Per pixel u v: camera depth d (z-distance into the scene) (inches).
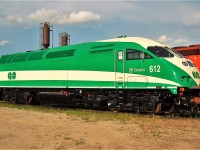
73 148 376.8
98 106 776.9
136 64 683.4
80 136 438.3
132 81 689.6
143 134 448.5
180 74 627.5
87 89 799.1
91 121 576.1
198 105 655.8
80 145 389.4
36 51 978.1
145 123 546.3
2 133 466.0
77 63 811.4
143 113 703.1
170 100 657.0
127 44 705.0
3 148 382.0
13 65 1036.5
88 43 806.5
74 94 834.2
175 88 624.1
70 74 829.8
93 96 783.1
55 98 884.0
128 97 706.8
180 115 652.7
